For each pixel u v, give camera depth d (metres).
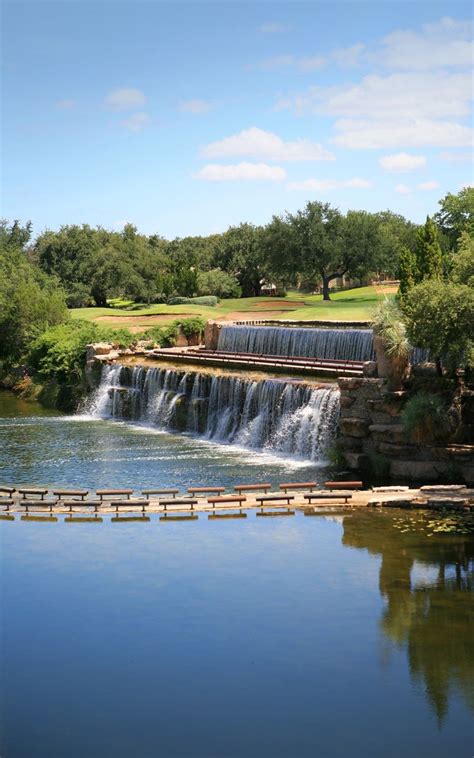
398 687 19.56
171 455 45.06
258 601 24.36
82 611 23.86
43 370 67.88
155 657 21.16
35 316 78.44
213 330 65.81
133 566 27.36
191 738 17.67
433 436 37.25
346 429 40.50
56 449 46.94
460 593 24.78
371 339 53.47
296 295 148.00
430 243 61.38
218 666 20.67
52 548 29.25
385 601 24.25
